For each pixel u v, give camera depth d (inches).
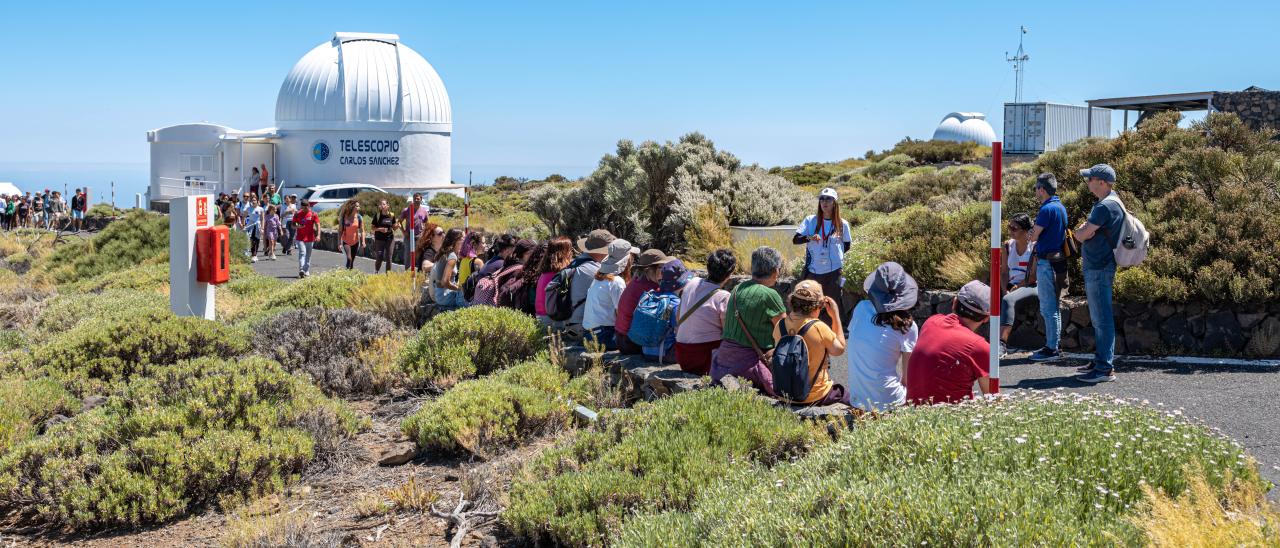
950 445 155.1
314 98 1852.9
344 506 217.8
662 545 154.8
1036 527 124.6
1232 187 353.4
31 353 349.4
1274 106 973.8
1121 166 407.5
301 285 487.2
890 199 859.4
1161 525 125.0
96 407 287.1
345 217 675.4
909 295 218.7
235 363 285.9
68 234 1349.7
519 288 368.2
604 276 321.7
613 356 301.9
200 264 391.2
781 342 231.1
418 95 1932.8
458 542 188.4
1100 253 273.3
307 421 259.4
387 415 295.9
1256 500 145.8
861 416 208.4
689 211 584.4
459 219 986.7
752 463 201.5
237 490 224.2
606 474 192.5
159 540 204.8
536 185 2155.5
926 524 128.6
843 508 138.9
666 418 218.4
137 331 339.6
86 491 217.2
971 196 700.7
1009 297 316.8
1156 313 311.7
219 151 1798.7
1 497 227.1
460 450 246.8
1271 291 292.2
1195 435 157.4
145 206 1830.7
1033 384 274.7
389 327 374.3
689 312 271.6
